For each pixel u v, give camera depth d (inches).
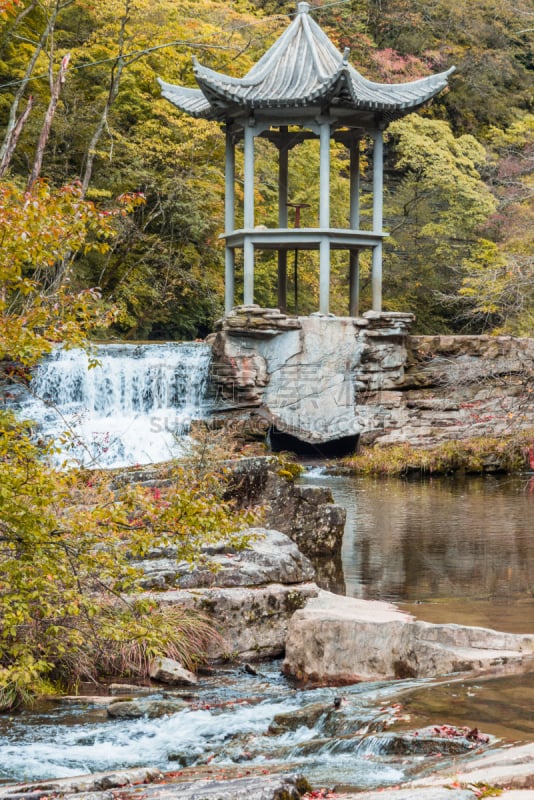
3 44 1294.3
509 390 1127.0
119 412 1069.1
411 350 1144.2
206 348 1120.8
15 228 321.1
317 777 267.0
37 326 361.1
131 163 1418.6
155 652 380.5
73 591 366.6
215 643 450.0
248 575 487.8
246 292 1123.3
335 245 1151.0
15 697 388.5
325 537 642.2
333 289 1701.5
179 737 344.2
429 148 1755.7
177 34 1414.9
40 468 339.9
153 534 371.2
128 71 1397.6
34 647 395.5
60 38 1402.6
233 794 237.5
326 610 432.8
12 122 1097.4
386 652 394.6
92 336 1309.1
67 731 356.8
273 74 1105.4
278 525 631.2
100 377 1054.4
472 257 1720.0
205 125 1370.6
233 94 1063.6
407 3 2140.7
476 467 1063.0
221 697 393.4
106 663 429.1
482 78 2154.3
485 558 621.0
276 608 469.1
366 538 695.1
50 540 357.1
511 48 2253.9
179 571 482.0
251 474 630.5
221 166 1535.4
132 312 1475.1
